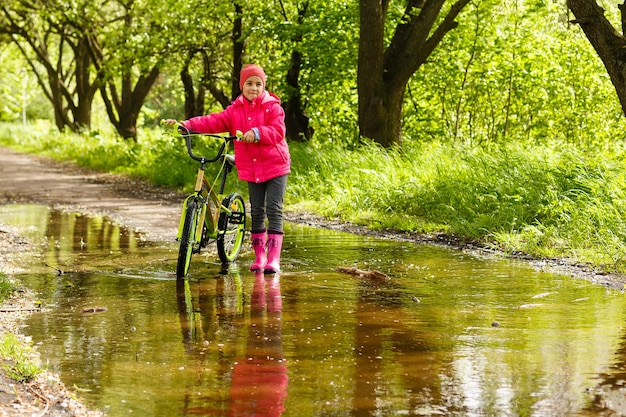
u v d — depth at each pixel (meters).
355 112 23.11
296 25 21.52
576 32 22.39
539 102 22.61
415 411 4.05
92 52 36.50
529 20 21.69
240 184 18.48
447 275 8.04
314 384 4.50
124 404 4.20
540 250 9.36
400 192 13.62
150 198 18.14
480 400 4.21
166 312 6.36
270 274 8.16
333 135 23.62
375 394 4.32
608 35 10.67
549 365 4.82
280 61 23.27
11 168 30.84
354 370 4.76
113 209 15.46
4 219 13.46
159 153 26.20
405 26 18.08
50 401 4.23
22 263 8.79
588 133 22.33
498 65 22.08
